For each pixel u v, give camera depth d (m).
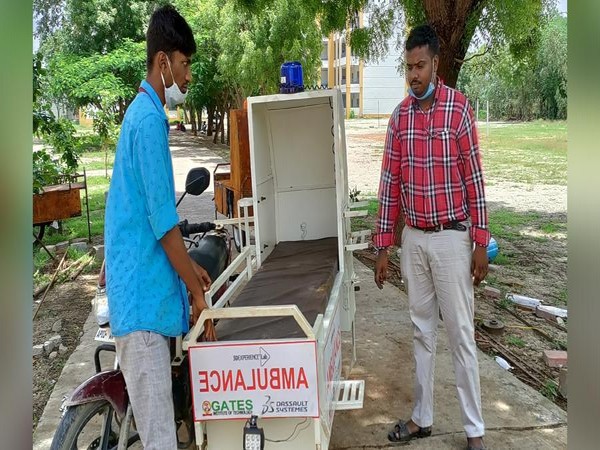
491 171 17.14
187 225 3.32
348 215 3.88
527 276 7.39
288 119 4.22
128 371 2.32
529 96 37.59
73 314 6.10
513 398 3.90
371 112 52.84
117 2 23.94
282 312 2.28
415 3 6.99
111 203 2.32
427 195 3.11
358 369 4.38
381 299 6.07
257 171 3.92
